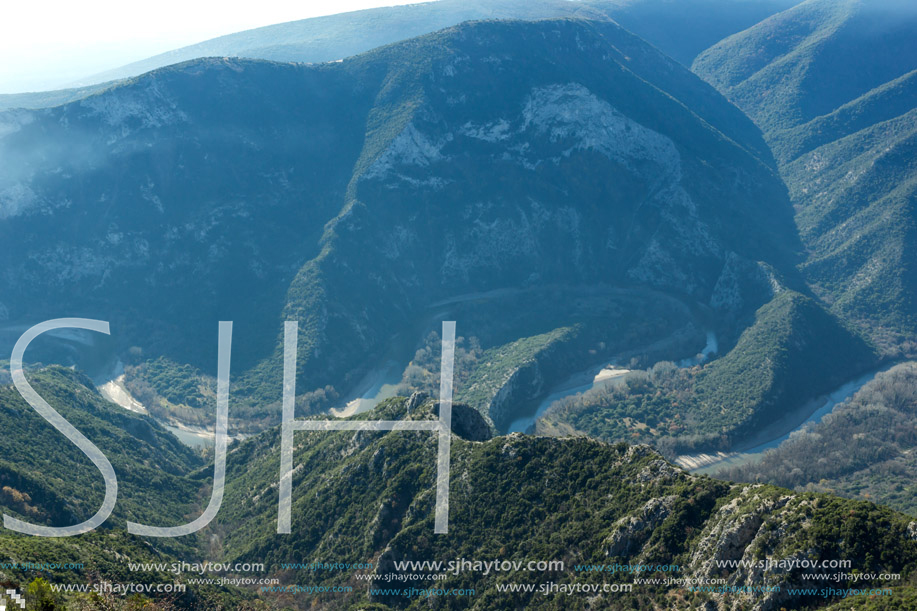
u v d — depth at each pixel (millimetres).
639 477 127500
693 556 110812
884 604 89438
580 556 120438
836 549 99875
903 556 96062
